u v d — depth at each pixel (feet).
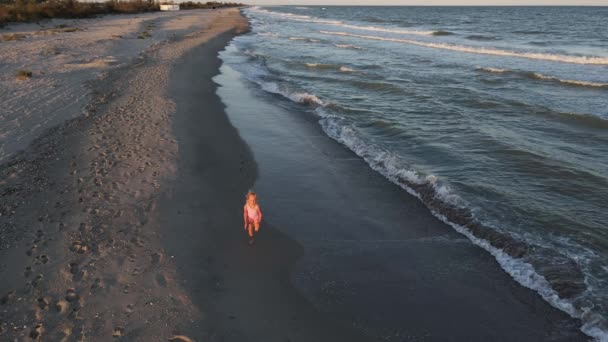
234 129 50.44
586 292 22.65
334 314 21.66
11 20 142.10
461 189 35.22
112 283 22.13
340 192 35.65
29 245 24.93
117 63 83.87
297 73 86.38
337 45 132.87
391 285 24.06
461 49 124.98
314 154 44.09
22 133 42.83
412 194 35.35
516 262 25.72
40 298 20.75
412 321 21.42
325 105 61.16
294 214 31.68
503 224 29.55
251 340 19.54
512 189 35.01
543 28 204.23
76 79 67.26
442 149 44.39
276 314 21.35
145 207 30.17
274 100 66.08
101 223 27.68
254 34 171.53
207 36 149.59
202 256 25.39
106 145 40.83
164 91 64.23
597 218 30.12
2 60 77.30
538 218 30.25
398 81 78.69
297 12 491.72
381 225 30.60
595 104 60.64
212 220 29.53
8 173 34.14
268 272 24.59
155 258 24.63
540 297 22.99
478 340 20.34
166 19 224.74
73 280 22.11
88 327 19.16
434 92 69.72
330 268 25.34
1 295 20.85
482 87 73.36
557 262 25.18
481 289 23.77
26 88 59.67
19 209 28.86
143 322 19.74
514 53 115.14
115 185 33.01
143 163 37.29
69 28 140.77
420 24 243.19
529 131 49.62
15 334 18.57
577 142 45.65
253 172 38.86
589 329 20.59
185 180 35.14
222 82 76.79
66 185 32.60
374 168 40.65
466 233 29.32
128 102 56.34
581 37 159.02
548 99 64.08
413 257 26.73
